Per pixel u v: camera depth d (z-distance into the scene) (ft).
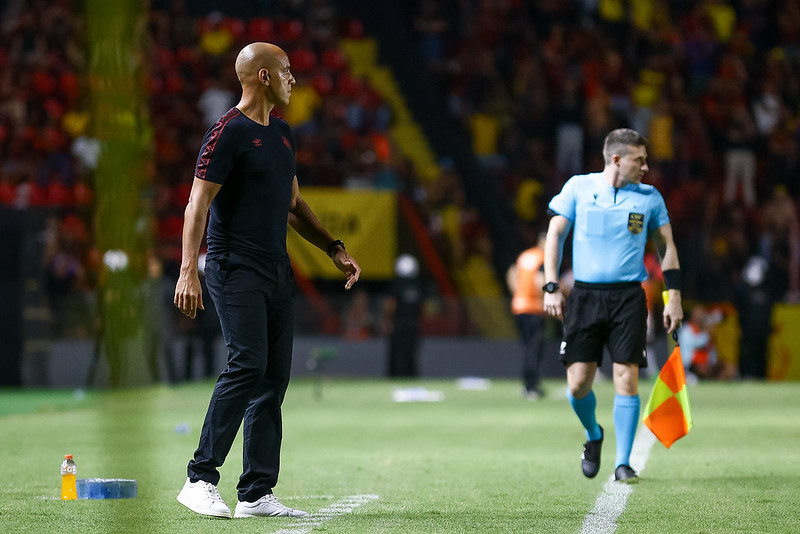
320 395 197.47
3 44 288.10
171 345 218.59
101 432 127.03
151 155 255.09
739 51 319.27
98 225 233.55
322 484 81.56
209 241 64.49
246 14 314.55
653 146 295.07
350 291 256.32
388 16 318.04
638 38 321.11
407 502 71.82
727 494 75.46
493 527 61.46
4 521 62.75
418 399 187.52
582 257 82.23
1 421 143.43
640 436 120.37
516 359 252.83
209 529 59.82
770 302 243.19
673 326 81.46
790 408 164.04
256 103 64.23
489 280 268.21
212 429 62.95
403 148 298.15
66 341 219.41
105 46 258.16
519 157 292.61
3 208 211.00
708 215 273.13
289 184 64.85
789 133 306.55
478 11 320.09
